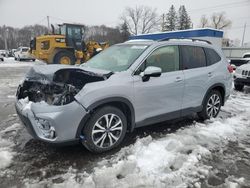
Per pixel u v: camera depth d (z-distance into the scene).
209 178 3.10
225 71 5.39
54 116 3.15
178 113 4.55
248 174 3.23
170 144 3.89
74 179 3.00
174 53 4.48
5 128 4.57
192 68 4.73
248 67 9.09
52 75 3.74
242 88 9.54
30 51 18.14
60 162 3.38
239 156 3.70
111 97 3.52
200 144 4.04
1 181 2.94
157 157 3.51
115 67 4.13
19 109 3.63
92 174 3.11
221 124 4.95
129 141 4.07
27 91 3.91
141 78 3.87
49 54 16.31
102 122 3.58
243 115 5.78
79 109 3.26
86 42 17.72
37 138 3.39
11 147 3.77
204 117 5.18
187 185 2.94
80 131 3.38
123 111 3.89
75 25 16.78
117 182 2.95
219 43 16.44
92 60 4.81
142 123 4.04
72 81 3.79
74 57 16.84
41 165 3.30
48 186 2.87
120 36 67.12
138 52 4.16
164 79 4.18
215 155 3.70
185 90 4.54
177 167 3.31
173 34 18.12
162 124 4.93
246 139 4.32
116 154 3.62
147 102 3.99
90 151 3.60
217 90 5.38
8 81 11.00
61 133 3.22
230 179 3.10
